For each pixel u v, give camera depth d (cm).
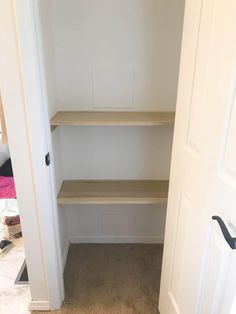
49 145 126
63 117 156
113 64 160
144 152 184
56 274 146
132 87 166
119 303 158
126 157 185
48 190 128
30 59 105
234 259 74
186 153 105
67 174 189
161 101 169
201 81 91
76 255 199
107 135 179
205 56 87
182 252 115
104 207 202
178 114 112
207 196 89
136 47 157
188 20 98
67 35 154
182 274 115
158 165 188
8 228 208
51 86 150
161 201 167
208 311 92
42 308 152
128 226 209
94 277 178
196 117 96
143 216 205
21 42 102
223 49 75
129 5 148
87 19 151
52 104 153
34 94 110
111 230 210
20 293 163
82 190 177
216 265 85
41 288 149
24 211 131
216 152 82
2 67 105
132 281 175
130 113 168
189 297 108
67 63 160
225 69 75
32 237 137
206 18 85
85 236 211
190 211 104
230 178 75
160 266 188
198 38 91
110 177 191
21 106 111
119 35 154
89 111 171
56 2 147
